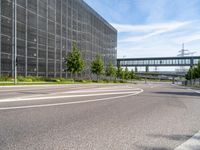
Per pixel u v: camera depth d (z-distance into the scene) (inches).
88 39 2738.7
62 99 478.6
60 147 160.1
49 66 1907.0
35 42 1722.4
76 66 1859.0
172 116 298.2
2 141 171.9
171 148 162.9
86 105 392.2
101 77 3014.3
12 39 1462.8
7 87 948.6
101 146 163.8
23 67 1576.0
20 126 220.2
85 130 211.2
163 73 5723.4
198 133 207.0
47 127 219.3
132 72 4296.3
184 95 719.7
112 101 472.1
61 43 2110.0
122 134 198.7
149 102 473.7
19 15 1539.1
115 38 3900.1
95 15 2994.6
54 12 2000.5
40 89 844.6
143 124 242.8
